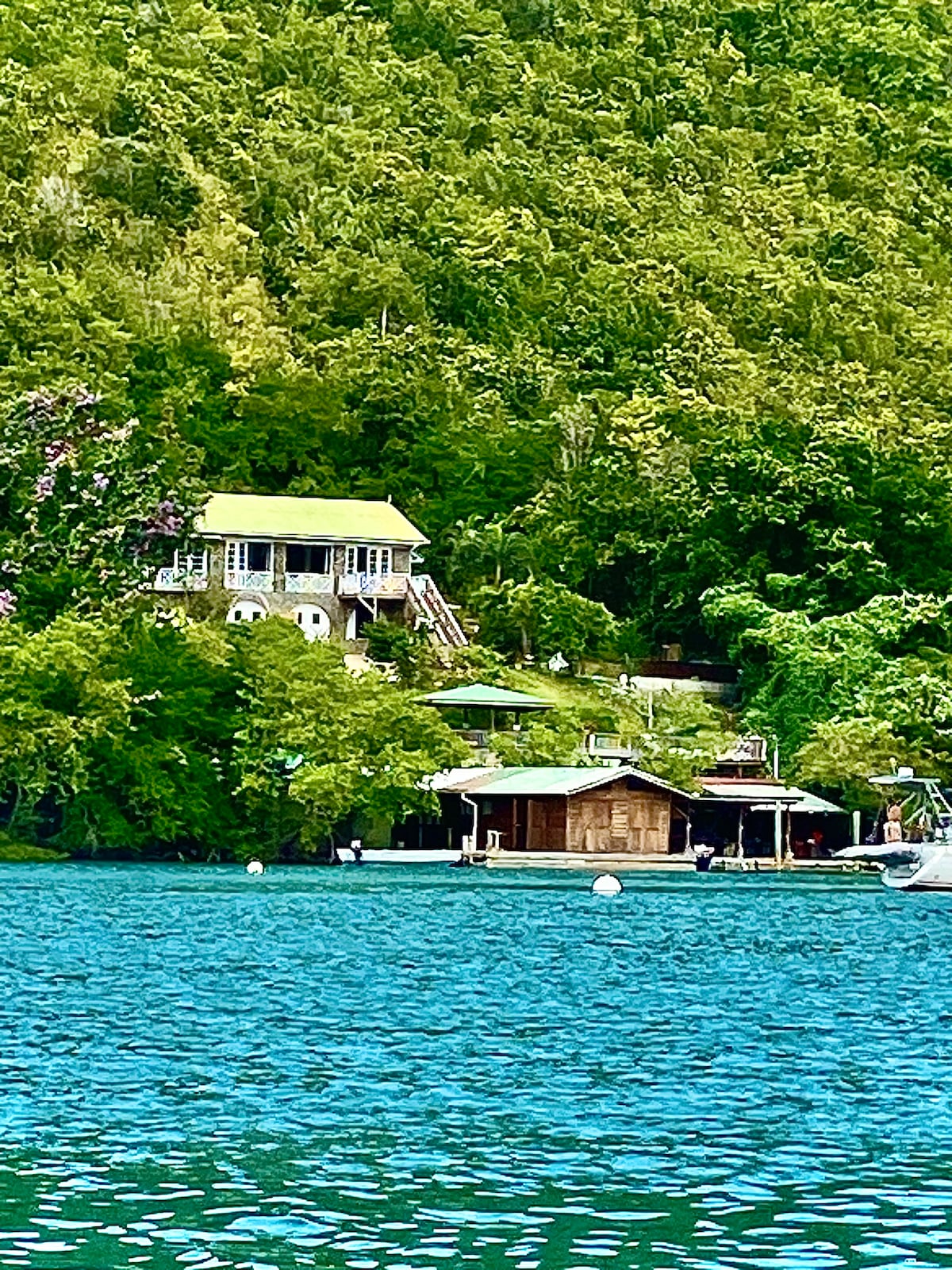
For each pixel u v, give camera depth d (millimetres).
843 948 125875
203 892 157500
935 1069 75875
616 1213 53719
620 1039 82375
